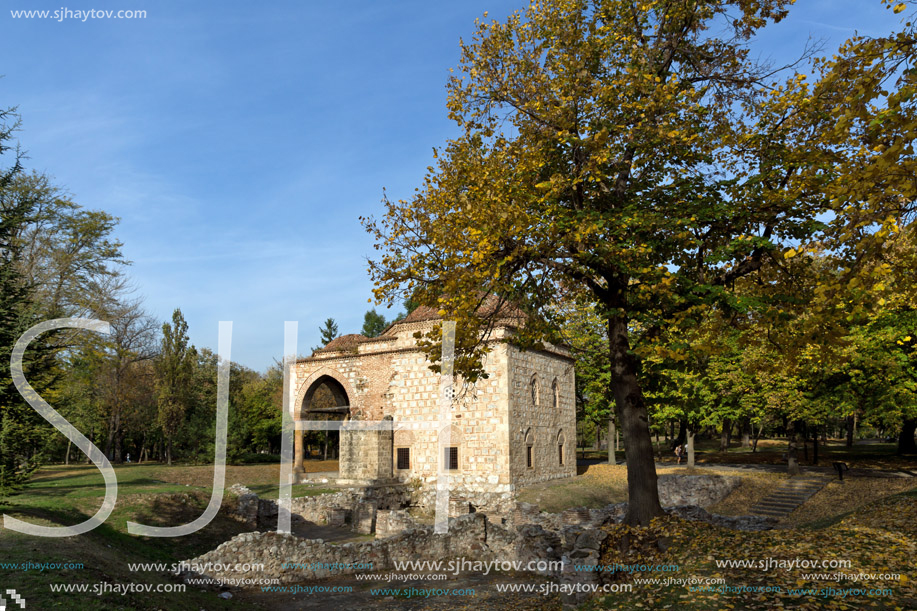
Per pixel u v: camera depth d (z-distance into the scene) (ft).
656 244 50.96
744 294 55.36
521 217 46.73
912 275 32.09
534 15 55.98
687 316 48.91
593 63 54.29
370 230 53.52
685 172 55.67
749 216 49.29
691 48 56.29
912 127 25.84
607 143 52.21
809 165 45.50
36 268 112.68
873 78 27.96
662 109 50.31
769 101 49.62
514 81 55.67
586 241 47.91
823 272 47.42
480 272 47.26
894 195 28.73
